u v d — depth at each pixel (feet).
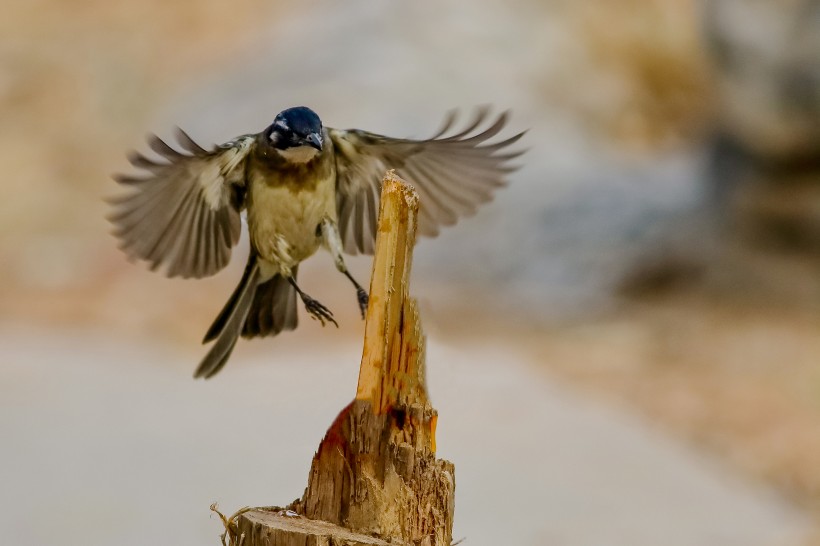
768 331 57.72
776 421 47.44
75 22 95.71
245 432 39.73
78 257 68.33
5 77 89.10
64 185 77.51
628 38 84.17
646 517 36.76
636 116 80.12
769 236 62.03
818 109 58.90
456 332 56.85
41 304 60.49
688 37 85.51
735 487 40.34
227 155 19.69
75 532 32.37
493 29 79.77
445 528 16.66
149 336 56.03
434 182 20.71
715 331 57.72
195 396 43.80
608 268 64.39
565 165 71.61
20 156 80.59
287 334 56.24
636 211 67.72
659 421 47.06
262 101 75.87
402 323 16.89
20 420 39.83
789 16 58.65
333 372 47.52
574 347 56.24
